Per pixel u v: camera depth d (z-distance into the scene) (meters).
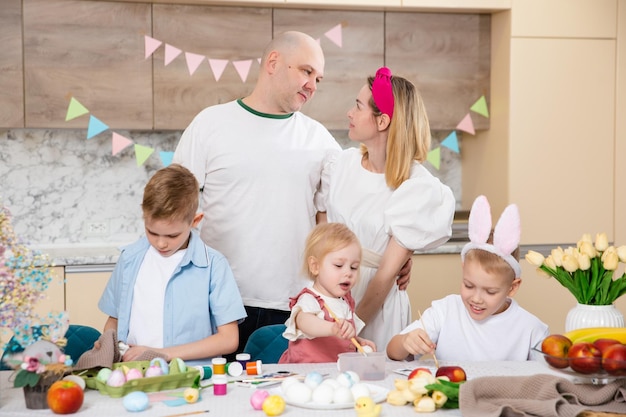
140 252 2.13
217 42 3.91
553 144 4.15
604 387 1.58
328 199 2.57
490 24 4.21
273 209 2.68
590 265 1.97
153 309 2.08
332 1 3.90
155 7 3.84
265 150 2.67
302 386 1.58
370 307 2.40
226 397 1.63
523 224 4.14
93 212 4.19
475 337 2.10
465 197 4.57
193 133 2.72
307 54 2.66
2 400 1.61
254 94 2.74
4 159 4.07
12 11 3.69
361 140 2.47
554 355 1.68
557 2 4.11
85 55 3.79
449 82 4.17
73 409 1.51
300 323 2.07
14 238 1.62
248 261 2.68
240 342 2.70
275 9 3.96
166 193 1.97
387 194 2.44
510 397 1.56
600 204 4.21
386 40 4.09
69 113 3.78
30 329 1.60
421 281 3.92
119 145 4.06
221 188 2.69
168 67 3.87
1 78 3.70
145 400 1.53
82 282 3.59
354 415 1.51
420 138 2.41
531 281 4.13
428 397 1.55
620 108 4.21
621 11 4.18
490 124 4.25
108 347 1.75
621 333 1.83
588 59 4.16
